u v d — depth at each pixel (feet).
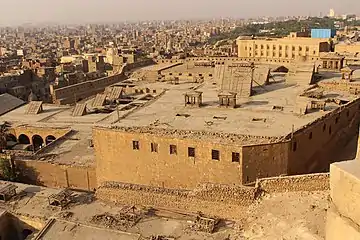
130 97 293.02
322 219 115.34
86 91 352.90
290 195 132.16
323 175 130.93
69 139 233.14
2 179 197.57
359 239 72.33
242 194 135.13
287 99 195.31
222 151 142.41
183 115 176.04
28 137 261.85
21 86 444.55
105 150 164.25
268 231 117.80
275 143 139.95
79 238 133.49
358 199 73.00
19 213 154.92
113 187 155.74
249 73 207.41
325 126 166.91
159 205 147.95
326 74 259.39
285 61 397.80
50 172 195.52
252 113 173.99
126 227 137.90
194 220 138.41
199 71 349.00
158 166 155.43
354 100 192.85
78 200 160.86
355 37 613.11
